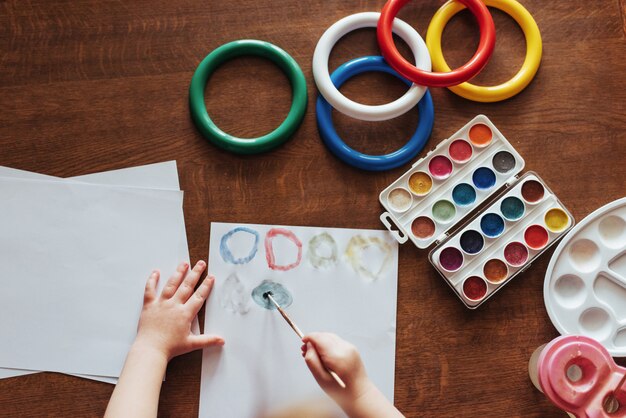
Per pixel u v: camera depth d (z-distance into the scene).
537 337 0.89
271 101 0.91
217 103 0.91
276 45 0.91
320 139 0.91
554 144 0.92
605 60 0.93
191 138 0.90
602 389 0.81
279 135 0.88
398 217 0.89
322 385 0.78
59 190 0.89
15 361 0.86
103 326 0.87
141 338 0.84
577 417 0.81
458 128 0.92
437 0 0.93
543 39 0.93
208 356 0.87
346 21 0.89
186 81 0.91
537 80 0.92
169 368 0.87
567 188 0.91
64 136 0.90
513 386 0.88
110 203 0.89
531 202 0.88
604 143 0.92
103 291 0.88
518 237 0.88
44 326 0.87
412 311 0.89
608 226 0.90
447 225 0.88
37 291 0.88
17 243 0.88
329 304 0.88
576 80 0.92
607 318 0.88
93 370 0.87
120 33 0.91
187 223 0.89
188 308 0.86
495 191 0.89
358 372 0.78
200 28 0.91
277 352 0.87
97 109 0.90
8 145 0.89
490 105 0.92
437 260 0.87
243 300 0.88
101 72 0.90
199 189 0.89
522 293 0.90
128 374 0.81
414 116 0.92
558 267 0.88
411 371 0.88
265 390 0.87
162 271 0.88
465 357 0.88
